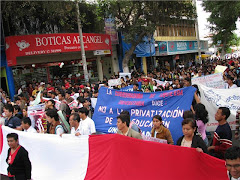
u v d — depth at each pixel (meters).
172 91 6.13
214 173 4.04
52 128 6.50
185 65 37.31
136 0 19.56
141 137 5.08
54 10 15.53
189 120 4.38
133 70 24.98
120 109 6.79
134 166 4.65
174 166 4.35
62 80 20.67
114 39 23.48
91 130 6.12
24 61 18.27
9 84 17.22
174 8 21.33
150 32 20.83
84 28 20.16
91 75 22.72
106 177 4.87
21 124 7.23
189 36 37.78
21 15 15.59
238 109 7.73
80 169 5.22
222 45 35.38
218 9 26.97
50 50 17.31
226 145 4.74
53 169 5.47
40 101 10.16
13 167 5.12
